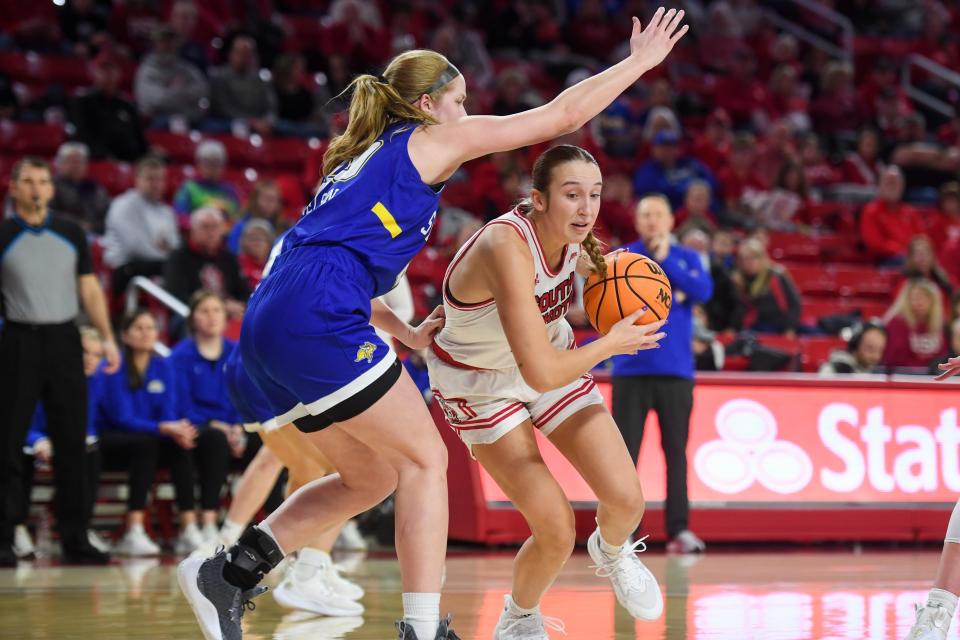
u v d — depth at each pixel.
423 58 9.21
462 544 20.86
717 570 16.89
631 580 9.91
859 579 15.76
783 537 20.89
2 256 18.25
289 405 8.93
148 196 26.53
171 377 20.64
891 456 21.66
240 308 23.44
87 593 14.32
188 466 20.39
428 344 10.16
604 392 20.50
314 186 30.84
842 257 34.69
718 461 20.81
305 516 9.23
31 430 20.38
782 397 21.42
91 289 18.94
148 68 33.78
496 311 9.34
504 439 9.52
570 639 10.58
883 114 44.12
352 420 8.52
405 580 8.40
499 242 8.96
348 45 38.53
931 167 39.41
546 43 43.91
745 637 10.67
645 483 20.52
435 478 8.59
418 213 8.75
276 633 11.16
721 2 47.19
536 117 8.70
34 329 18.36
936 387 22.12
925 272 28.86
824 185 39.53
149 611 12.61
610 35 44.72
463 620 11.78
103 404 20.22
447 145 8.71
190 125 33.69
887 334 25.72
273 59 36.56
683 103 41.25
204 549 14.22
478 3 44.38
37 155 31.67
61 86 33.34
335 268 8.52
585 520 19.83
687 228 27.53
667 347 19.47
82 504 18.69
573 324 24.09
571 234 8.99
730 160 35.75
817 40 48.91
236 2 40.22
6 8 37.09
